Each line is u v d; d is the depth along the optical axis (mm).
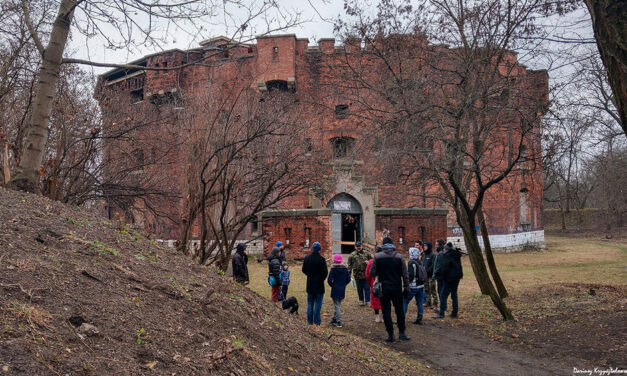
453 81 10461
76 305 3057
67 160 8477
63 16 6168
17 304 2754
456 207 12016
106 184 9602
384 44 12312
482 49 10258
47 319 2744
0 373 2125
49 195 6820
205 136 7285
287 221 21094
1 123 8320
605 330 7797
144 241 5488
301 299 12281
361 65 14258
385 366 5805
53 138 9227
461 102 9359
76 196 8594
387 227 22641
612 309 9062
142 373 2662
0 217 4066
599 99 11742
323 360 4723
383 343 8109
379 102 13617
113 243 4691
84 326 2844
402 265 8234
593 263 22375
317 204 24812
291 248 21016
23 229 3959
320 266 8578
